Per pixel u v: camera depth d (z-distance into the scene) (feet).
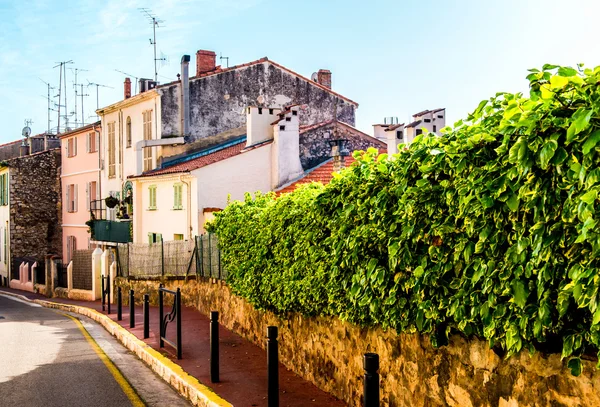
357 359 24.68
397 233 20.02
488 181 14.98
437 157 17.24
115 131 126.72
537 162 13.55
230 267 44.50
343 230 23.77
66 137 153.07
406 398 20.79
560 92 13.38
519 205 14.34
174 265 75.00
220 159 89.51
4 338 54.65
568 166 12.99
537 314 13.97
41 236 157.58
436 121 75.41
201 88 111.14
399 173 19.63
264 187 91.45
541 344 14.60
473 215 15.92
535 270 13.93
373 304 21.34
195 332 47.93
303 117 117.19
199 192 88.74
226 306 50.26
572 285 12.64
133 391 31.96
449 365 18.37
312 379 29.71
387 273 20.53
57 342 51.34
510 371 15.76
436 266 17.88
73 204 151.84
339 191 24.82
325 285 26.00
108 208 128.67
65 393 31.81
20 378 36.06
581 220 12.34
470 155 16.08
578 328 13.30
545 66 13.50
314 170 92.32
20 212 155.63
